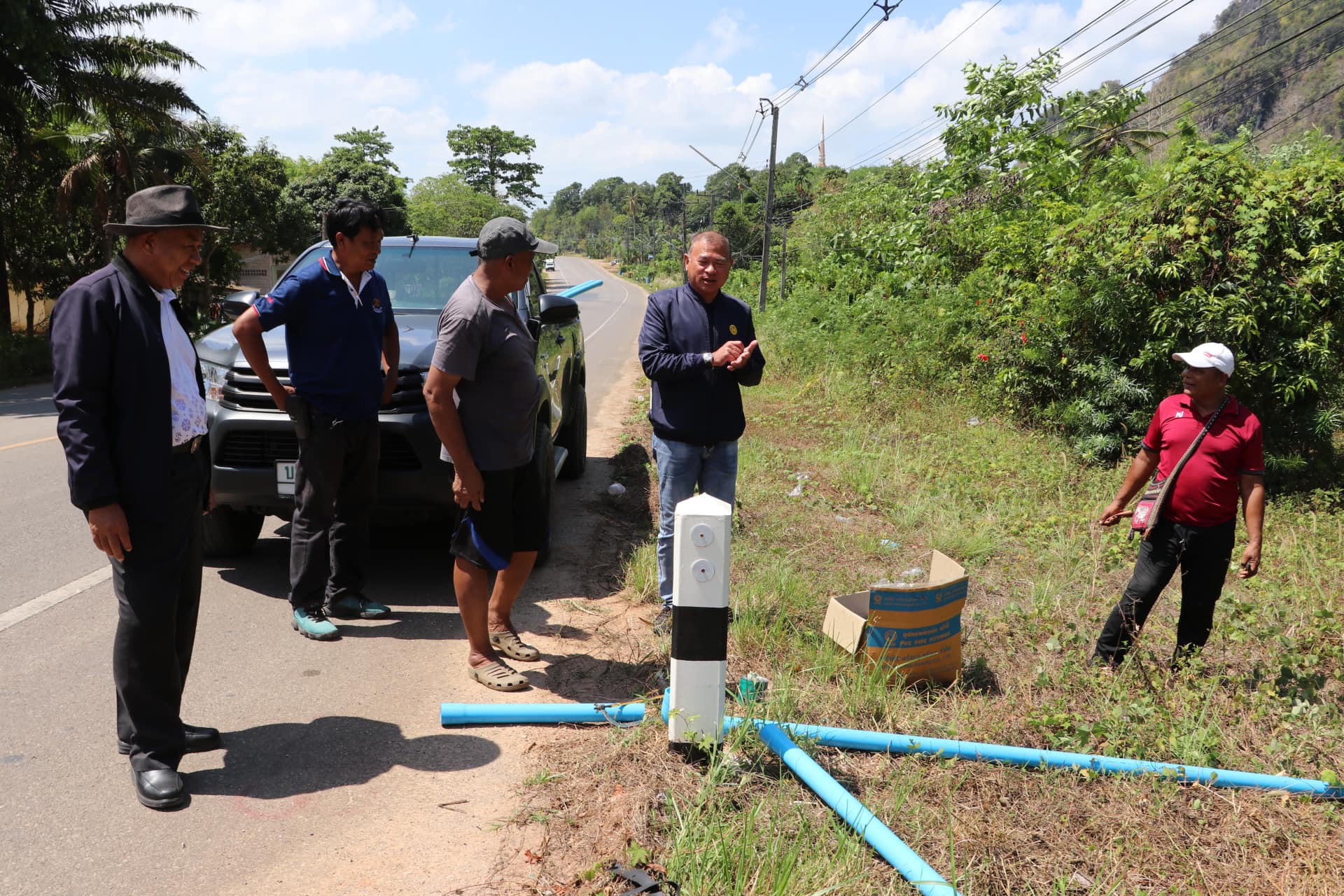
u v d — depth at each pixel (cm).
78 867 268
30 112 2208
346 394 430
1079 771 327
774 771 323
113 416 290
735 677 397
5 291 2297
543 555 551
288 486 470
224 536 533
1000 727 361
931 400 1168
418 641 441
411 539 611
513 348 371
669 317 439
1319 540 705
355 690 388
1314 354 882
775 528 653
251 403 471
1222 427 407
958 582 398
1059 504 774
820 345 1530
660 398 444
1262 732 377
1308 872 279
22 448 956
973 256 1522
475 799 309
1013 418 1072
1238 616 485
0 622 450
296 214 3416
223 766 326
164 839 283
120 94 2191
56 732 345
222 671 400
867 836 276
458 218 8081
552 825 292
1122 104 1538
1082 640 454
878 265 1784
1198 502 409
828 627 421
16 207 2470
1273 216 895
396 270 610
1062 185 1503
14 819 289
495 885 264
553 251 464
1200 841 295
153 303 297
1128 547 639
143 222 285
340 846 282
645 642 448
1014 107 1563
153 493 294
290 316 417
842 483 811
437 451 474
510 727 358
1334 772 325
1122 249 954
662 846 276
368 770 326
